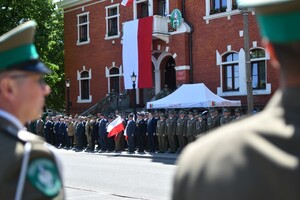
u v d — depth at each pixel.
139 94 27.91
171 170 13.62
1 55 2.15
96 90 30.52
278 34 1.30
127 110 27.08
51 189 2.00
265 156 1.22
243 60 22.48
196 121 18.56
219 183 1.22
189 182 1.29
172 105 20.67
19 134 2.11
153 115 20.53
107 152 21.20
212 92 22.41
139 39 25.62
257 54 22.22
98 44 30.28
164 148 19.62
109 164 15.86
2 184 1.92
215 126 18.14
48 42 33.47
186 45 24.83
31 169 1.97
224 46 23.38
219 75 23.59
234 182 1.20
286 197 1.19
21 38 2.16
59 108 45.41
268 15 1.31
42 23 33.22
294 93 1.30
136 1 27.75
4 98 2.17
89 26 31.06
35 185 1.95
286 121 1.28
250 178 1.20
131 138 20.12
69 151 22.77
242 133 1.28
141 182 11.34
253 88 22.36
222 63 23.45
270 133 1.27
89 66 31.00
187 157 1.34
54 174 2.06
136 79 25.69
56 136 25.56
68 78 32.75
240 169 1.22
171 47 25.44
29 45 2.22
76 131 23.36
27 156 1.99
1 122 2.11
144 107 26.27
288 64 1.31
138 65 25.62
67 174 13.18
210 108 20.77
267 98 21.66
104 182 11.49
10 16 31.88
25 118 2.24
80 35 31.91
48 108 46.03
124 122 21.50
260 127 1.29
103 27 29.94
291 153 1.23
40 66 2.23
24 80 2.18
